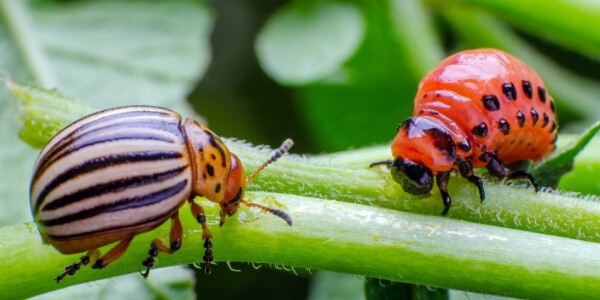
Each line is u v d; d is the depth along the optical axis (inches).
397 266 3.8
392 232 3.8
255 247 3.8
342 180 4.0
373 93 5.3
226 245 3.8
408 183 3.8
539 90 4.0
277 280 5.1
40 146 4.1
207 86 5.5
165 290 4.5
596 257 3.8
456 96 3.9
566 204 3.9
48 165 3.7
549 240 3.8
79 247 3.7
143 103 5.0
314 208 3.8
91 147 3.6
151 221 3.7
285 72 5.1
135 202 3.7
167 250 3.8
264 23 5.7
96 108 4.1
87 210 3.6
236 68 5.6
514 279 3.8
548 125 4.0
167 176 3.7
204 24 5.2
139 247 3.8
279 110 5.5
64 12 5.3
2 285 3.8
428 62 5.2
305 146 5.5
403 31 5.2
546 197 3.9
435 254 3.8
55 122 4.0
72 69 5.1
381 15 5.3
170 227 3.8
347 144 5.4
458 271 3.8
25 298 3.8
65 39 5.2
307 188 4.0
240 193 3.8
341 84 5.2
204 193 3.8
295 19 5.3
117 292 4.5
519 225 3.9
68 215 3.6
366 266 3.8
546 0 5.0
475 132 3.9
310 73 5.1
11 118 4.8
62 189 3.6
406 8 5.2
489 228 3.8
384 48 5.3
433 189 3.9
